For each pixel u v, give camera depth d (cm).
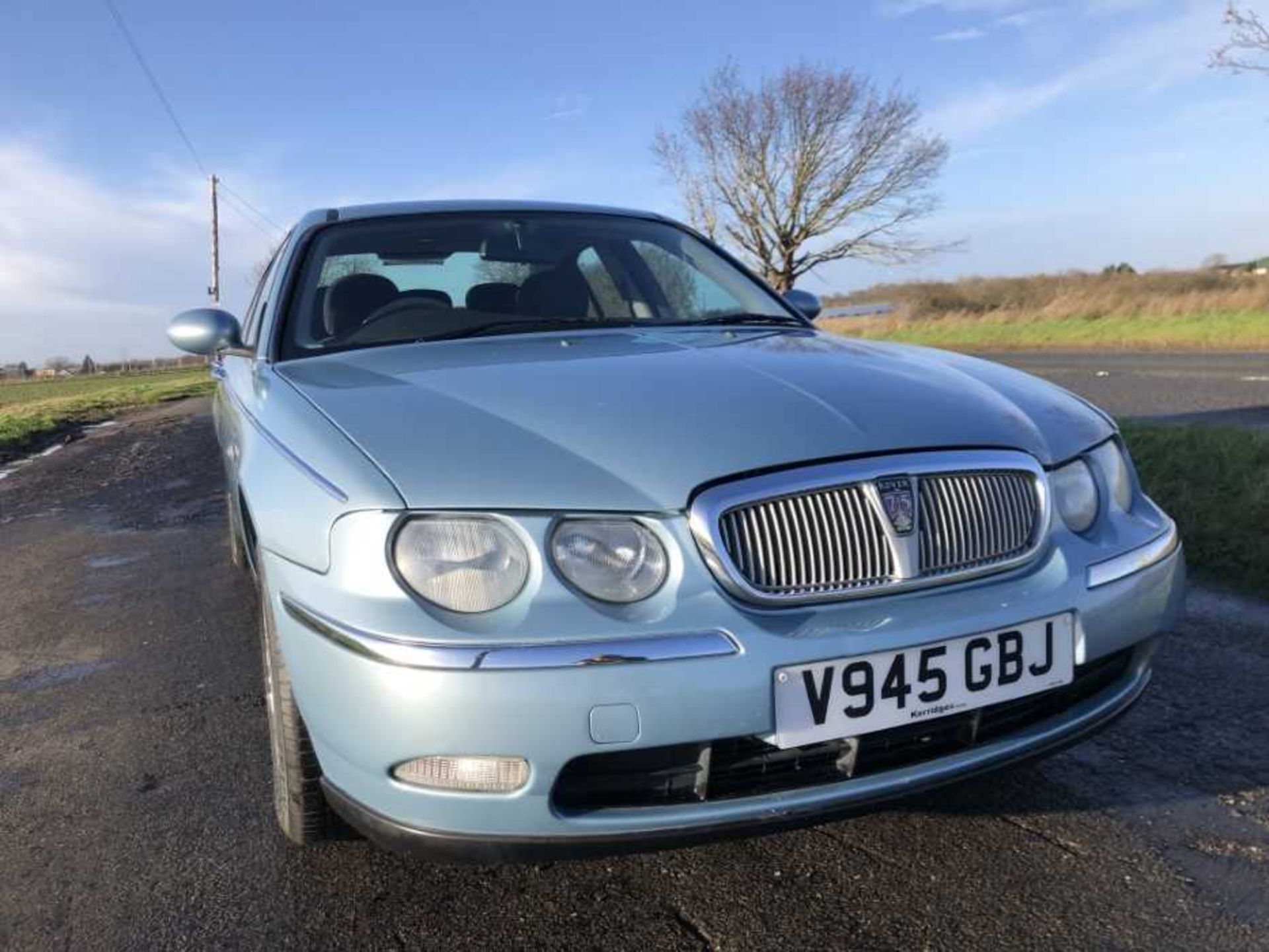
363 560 185
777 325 334
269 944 209
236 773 289
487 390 226
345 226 346
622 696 179
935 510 205
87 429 1566
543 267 338
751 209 2703
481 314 313
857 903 217
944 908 214
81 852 249
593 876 230
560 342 283
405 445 199
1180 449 612
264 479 219
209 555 577
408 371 249
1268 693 313
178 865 240
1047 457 223
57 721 339
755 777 193
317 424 217
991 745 206
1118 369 1416
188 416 1599
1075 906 212
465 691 176
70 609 480
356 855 241
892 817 251
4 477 986
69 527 696
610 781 186
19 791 285
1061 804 254
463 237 346
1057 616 209
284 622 199
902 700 194
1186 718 298
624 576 186
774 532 192
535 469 192
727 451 199
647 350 267
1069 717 216
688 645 182
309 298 312
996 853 233
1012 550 212
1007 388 254
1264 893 213
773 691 185
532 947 206
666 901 220
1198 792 256
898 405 224
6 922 220
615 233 369
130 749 311
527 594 182
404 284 321
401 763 182
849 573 196
